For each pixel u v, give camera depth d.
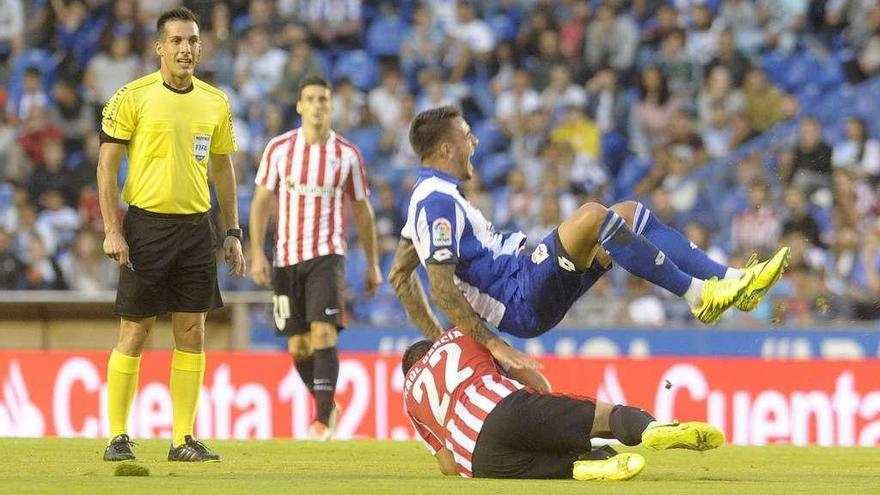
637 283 47.66
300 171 31.70
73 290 53.62
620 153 57.97
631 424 17.47
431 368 19.16
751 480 18.86
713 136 57.47
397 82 60.88
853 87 58.84
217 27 62.28
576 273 20.03
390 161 58.62
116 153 22.08
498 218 56.22
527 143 58.47
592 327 42.53
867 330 41.53
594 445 18.59
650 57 59.91
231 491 16.44
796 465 22.69
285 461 22.81
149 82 22.20
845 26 60.16
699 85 58.88
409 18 62.81
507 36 61.97
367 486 17.17
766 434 37.59
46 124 59.72
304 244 31.83
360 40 62.50
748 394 37.75
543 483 17.50
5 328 43.62
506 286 20.25
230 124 23.03
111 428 22.81
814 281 50.25
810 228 52.34
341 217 32.12
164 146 22.12
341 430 38.00
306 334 32.66
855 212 53.00
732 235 53.59
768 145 56.50
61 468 20.72
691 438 16.88
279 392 38.19
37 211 56.84
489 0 62.69
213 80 61.03
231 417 38.34
